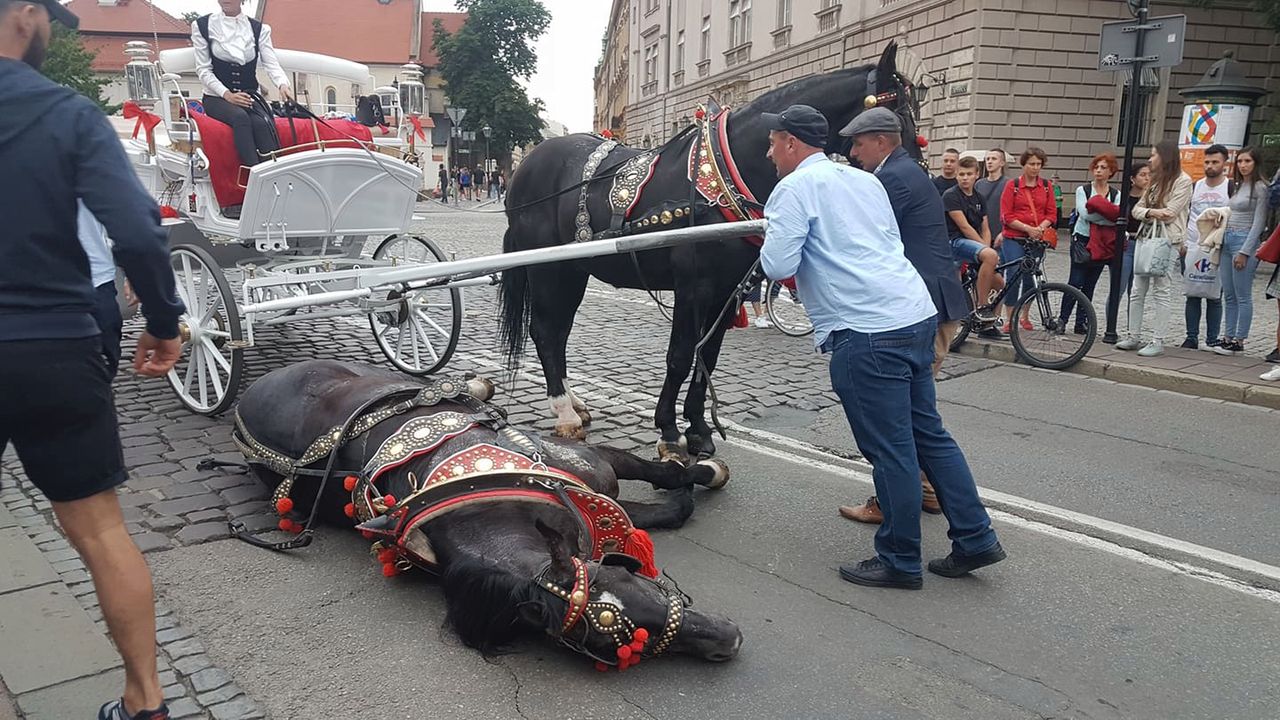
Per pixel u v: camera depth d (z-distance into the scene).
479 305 10.73
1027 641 3.28
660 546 4.06
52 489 2.28
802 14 24.44
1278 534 4.34
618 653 2.68
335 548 3.88
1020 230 8.73
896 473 3.56
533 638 3.07
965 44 18.22
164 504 4.30
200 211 6.18
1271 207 8.23
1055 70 18.25
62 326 2.16
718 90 30.45
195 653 3.05
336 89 8.28
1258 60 19.45
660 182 4.95
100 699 2.75
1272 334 9.52
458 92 58.16
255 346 7.88
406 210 6.77
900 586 3.68
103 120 2.22
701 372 4.98
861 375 3.53
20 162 2.09
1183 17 7.84
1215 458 5.52
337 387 3.96
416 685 2.90
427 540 3.12
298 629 3.23
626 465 4.04
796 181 3.54
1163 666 3.13
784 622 3.38
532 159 5.75
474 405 3.73
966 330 8.75
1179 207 8.00
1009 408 6.70
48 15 2.27
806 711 2.81
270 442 4.00
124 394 6.27
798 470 5.11
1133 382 7.60
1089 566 3.94
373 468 3.43
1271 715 2.85
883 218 3.64
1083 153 18.77
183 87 7.30
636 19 42.06
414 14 61.91
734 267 4.77
